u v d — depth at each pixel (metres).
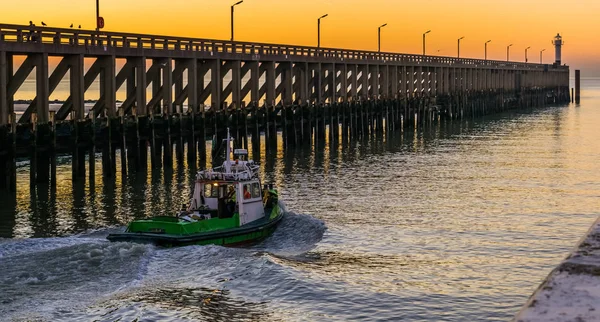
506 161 53.50
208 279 18.36
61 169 47.19
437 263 22.12
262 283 18.30
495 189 39.38
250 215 25.22
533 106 150.88
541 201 35.22
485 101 121.19
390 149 62.97
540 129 87.00
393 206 33.59
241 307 16.53
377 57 83.69
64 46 38.56
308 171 47.41
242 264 19.73
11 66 38.84
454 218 30.56
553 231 27.73
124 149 42.44
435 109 99.12
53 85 40.25
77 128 39.25
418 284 19.36
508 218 30.58
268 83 60.47
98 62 42.56
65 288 16.95
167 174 43.94
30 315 15.09
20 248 20.55
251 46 57.69
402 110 88.75
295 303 17.02
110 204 33.88
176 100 52.09
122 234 22.09
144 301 16.31
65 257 19.41
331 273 19.98
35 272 18.06
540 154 58.38
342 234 26.67
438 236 26.62
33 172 36.72
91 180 40.44
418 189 39.25
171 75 47.25
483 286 19.38
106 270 18.61
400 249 24.23
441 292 18.62
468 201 35.25
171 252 20.81
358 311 16.73
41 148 37.34
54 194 36.34
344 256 22.91
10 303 15.80
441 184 41.31
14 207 32.81
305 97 66.25
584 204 34.34
